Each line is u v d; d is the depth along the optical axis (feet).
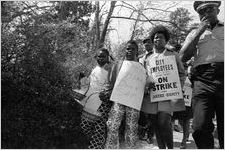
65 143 20.06
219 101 14.49
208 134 14.53
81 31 24.20
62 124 20.22
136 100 17.42
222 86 14.44
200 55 15.07
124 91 17.48
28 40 19.95
